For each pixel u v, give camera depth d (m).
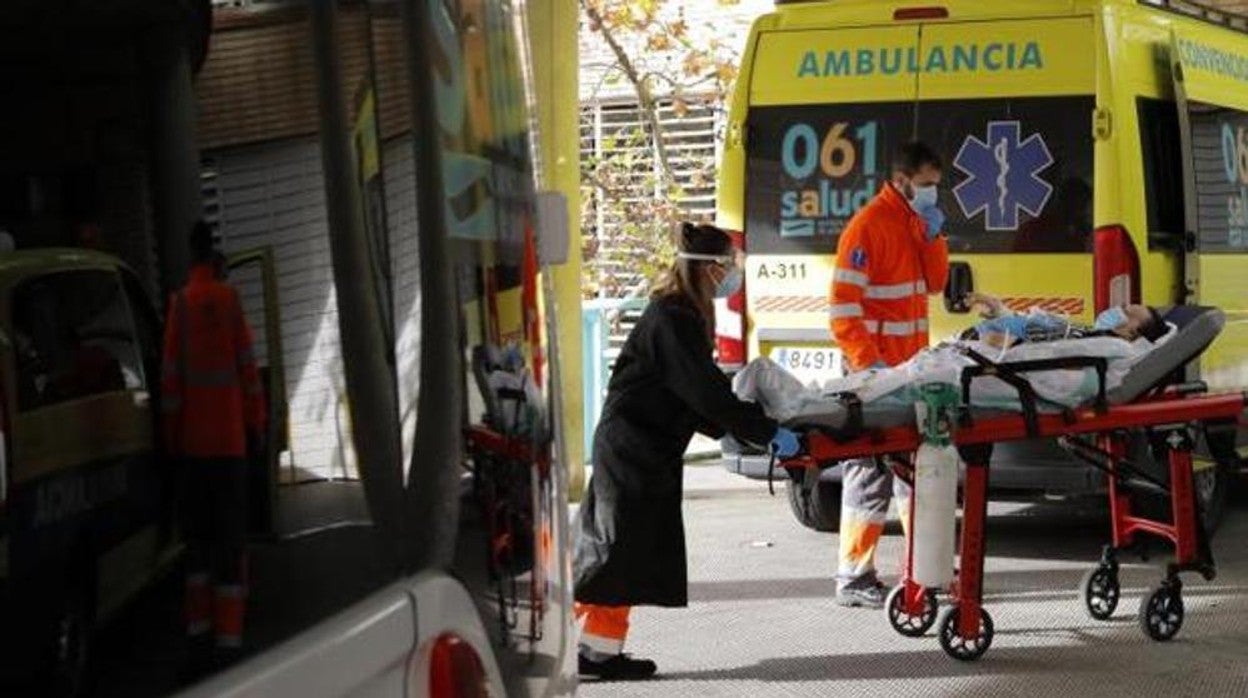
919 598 9.36
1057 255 10.98
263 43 2.28
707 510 13.80
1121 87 11.01
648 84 19.12
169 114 2.13
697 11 20.59
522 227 3.29
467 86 2.93
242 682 2.07
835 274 10.06
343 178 2.41
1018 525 12.67
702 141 19.73
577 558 8.32
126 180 2.06
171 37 2.13
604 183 19.45
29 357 1.89
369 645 2.35
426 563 2.61
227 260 2.20
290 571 2.27
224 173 2.21
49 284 1.94
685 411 8.30
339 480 2.37
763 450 9.28
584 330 15.59
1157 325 8.95
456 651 2.63
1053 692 8.36
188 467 2.13
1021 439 8.73
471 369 2.84
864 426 8.54
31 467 1.88
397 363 2.54
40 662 1.88
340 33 2.43
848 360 10.05
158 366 2.09
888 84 11.39
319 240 2.36
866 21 11.49
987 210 11.12
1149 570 11.03
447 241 2.76
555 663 3.32
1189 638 9.38
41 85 1.96
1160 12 11.72
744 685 8.56
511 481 3.06
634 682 8.63
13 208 1.92
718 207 11.90
